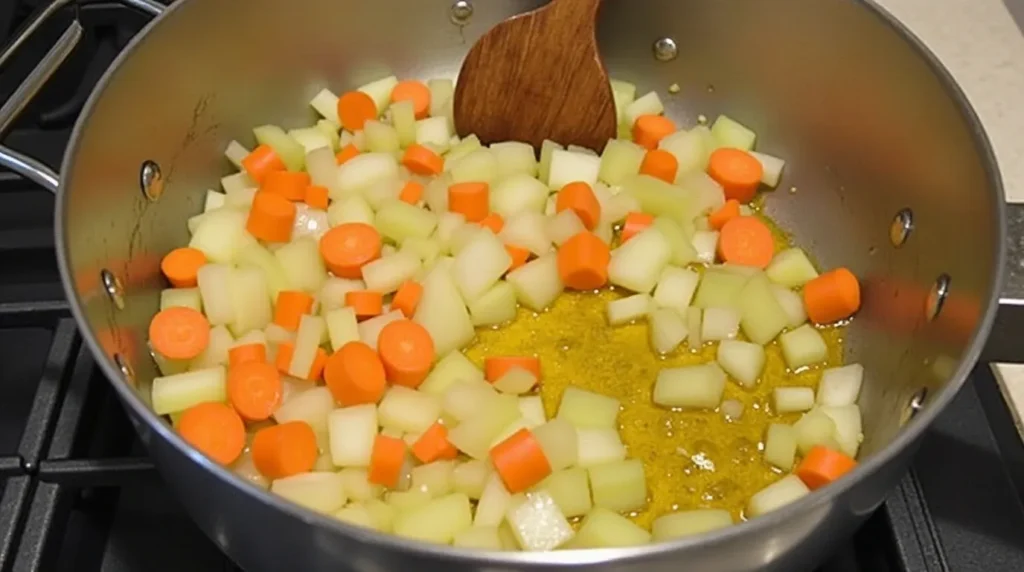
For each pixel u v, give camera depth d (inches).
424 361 27.8
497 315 28.9
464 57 31.5
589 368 28.5
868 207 29.4
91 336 24.2
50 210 29.7
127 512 26.7
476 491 26.8
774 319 28.9
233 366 27.7
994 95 30.9
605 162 30.5
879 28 27.9
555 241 29.6
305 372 27.7
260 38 29.7
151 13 28.6
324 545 23.3
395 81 31.5
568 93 30.1
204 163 29.8
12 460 26.0
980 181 26.0
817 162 30.3
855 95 29.0
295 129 31.1
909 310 27.9
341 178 30.4
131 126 27.6
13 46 27.8
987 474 26.7
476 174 30.2
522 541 25.8
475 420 27.1
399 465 26.8
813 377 28.6
